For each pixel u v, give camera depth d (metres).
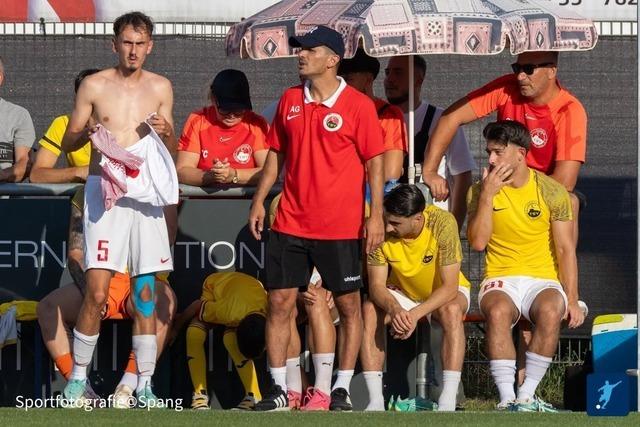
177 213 28.89
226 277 28.61
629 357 28.05
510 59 36.28
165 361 28.95
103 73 27.03
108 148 25.80
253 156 30.09
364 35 27.25
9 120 33.31
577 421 23.42
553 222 27.98
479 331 34.31
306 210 25.92
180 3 36.28
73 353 27.52
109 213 26.38
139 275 26.75
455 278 27.39
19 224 28.97
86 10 36.38
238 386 29.12
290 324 26.56
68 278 29.02
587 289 35.91
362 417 23.92
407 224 27.17
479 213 27.81
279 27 28.09
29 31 36.38
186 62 36.31
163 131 26.41
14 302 28.61
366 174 26.62
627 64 36.16
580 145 29.31
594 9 36.12
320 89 25.92
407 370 28.78
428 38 27.34
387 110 30.30
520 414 24.89
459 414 24.73
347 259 26.05
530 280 27.86
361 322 26.83
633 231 35.97
